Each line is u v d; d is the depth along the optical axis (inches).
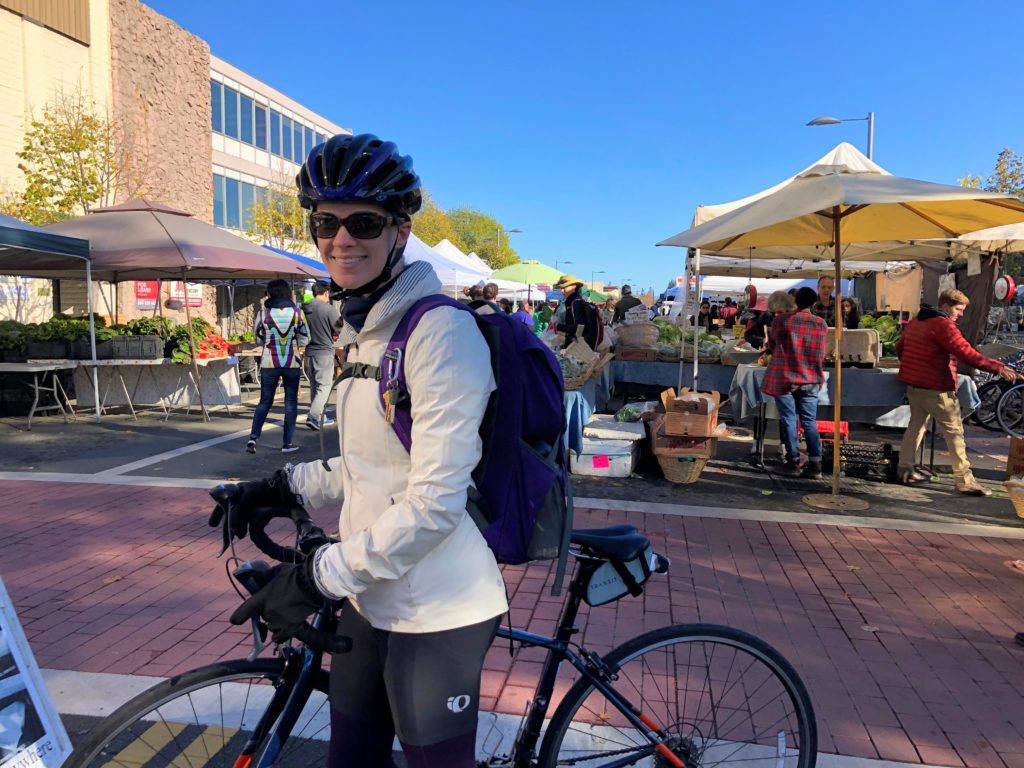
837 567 181.9
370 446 62.1
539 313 706.2
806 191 213.2
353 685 70.0
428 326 58.7
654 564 81.0
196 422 386.0
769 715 86.5
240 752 72.5
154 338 399.2
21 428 361.4
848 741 109.8
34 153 516.7
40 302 569.6
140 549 187.6
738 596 163.8
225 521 72.5
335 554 58.0
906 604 160.2
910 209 230.2
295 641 73.9
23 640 86.2
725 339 478.9
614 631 145.7
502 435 63.1
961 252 414.3
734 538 203.6
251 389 544.1
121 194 605.3
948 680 128.6
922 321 254.8
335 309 361.4
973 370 384.5
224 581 167.0
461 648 62.6
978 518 225.3
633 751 84.1
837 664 133.7
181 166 768.9
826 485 264.8
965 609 157.9
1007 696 123.5
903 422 327.3
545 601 159.2
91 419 389.7
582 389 291.7
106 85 642.8
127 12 668.7
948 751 107.9
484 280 591.2
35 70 565.6
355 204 61.7
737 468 289.9
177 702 71.4
